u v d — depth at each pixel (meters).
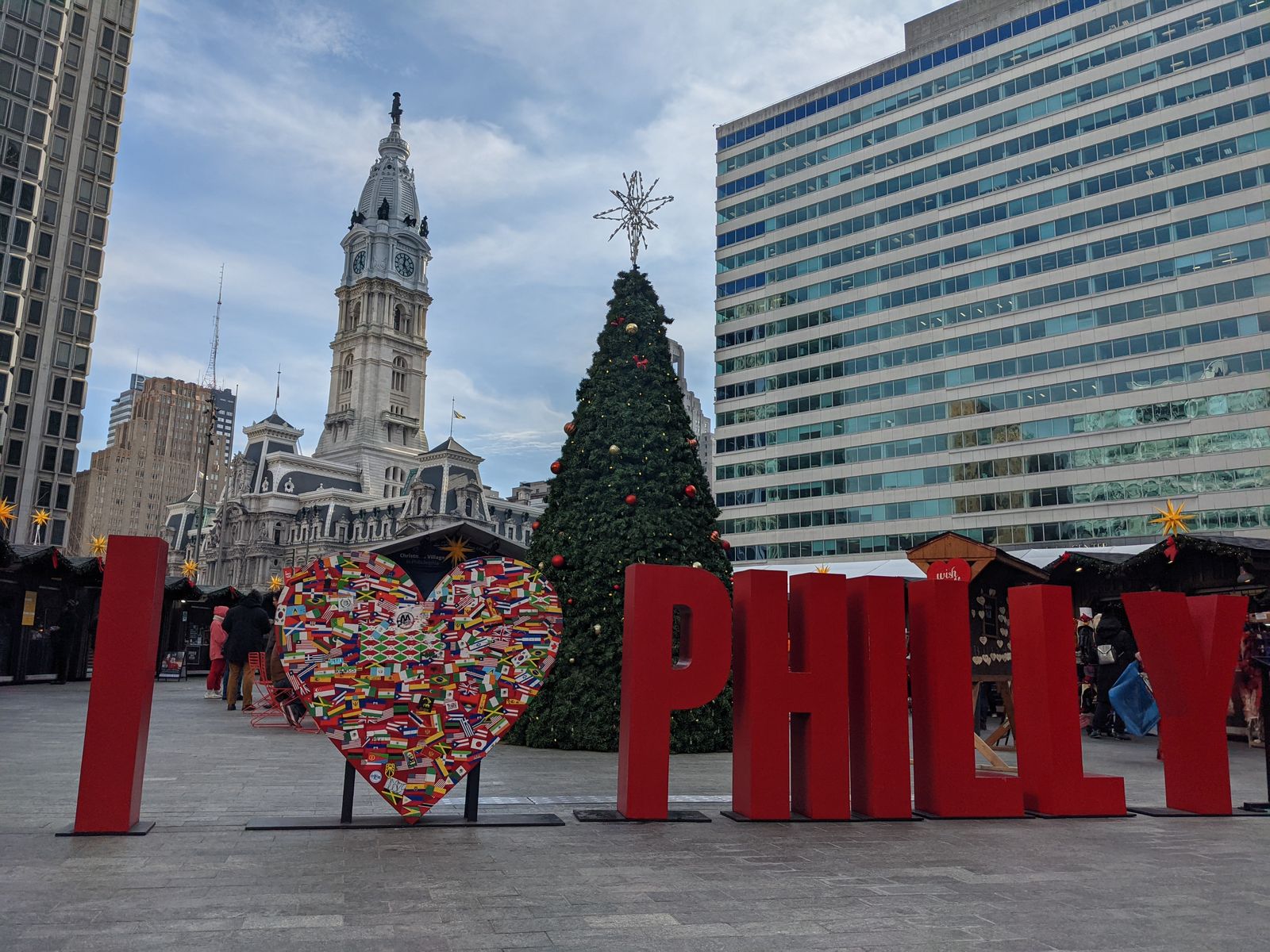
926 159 77.31
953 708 9.55
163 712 20.02
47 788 9.45
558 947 4.71
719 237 91.12
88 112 91.88
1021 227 71.38
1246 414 59.81
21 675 27.33
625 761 8.96
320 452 156.62
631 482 16.31
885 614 9.54
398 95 177.12
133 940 4.66
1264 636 18.50
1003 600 12.70
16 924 4.91
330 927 4.96
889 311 77.94
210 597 34.34
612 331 17.83
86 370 89.12
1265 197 60.47
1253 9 62.22
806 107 85.88
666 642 8.98
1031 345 69.81
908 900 5.87
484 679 8.49
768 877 6.49
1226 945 4.98
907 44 87.56
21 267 82.56
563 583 15.97
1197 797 9.84
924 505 73.81
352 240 166.00
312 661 8.18
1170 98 65.19
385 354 158.75
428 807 8.17
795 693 9.16
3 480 81.94
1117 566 20.78
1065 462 67.19
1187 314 62.94
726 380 88.62
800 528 80.88
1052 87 71.00
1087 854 7.52
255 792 9.73
